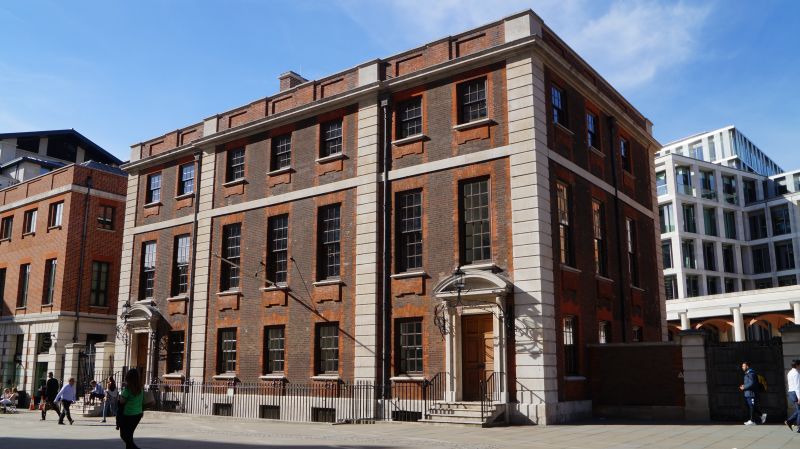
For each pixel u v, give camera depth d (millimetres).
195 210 28328
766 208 73875
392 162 22703
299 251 24375
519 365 18797
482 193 20672
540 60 20828
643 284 26406
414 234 21859
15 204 38969
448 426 18281
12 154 48438
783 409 18062
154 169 30984
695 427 17141
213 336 26406
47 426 21141
